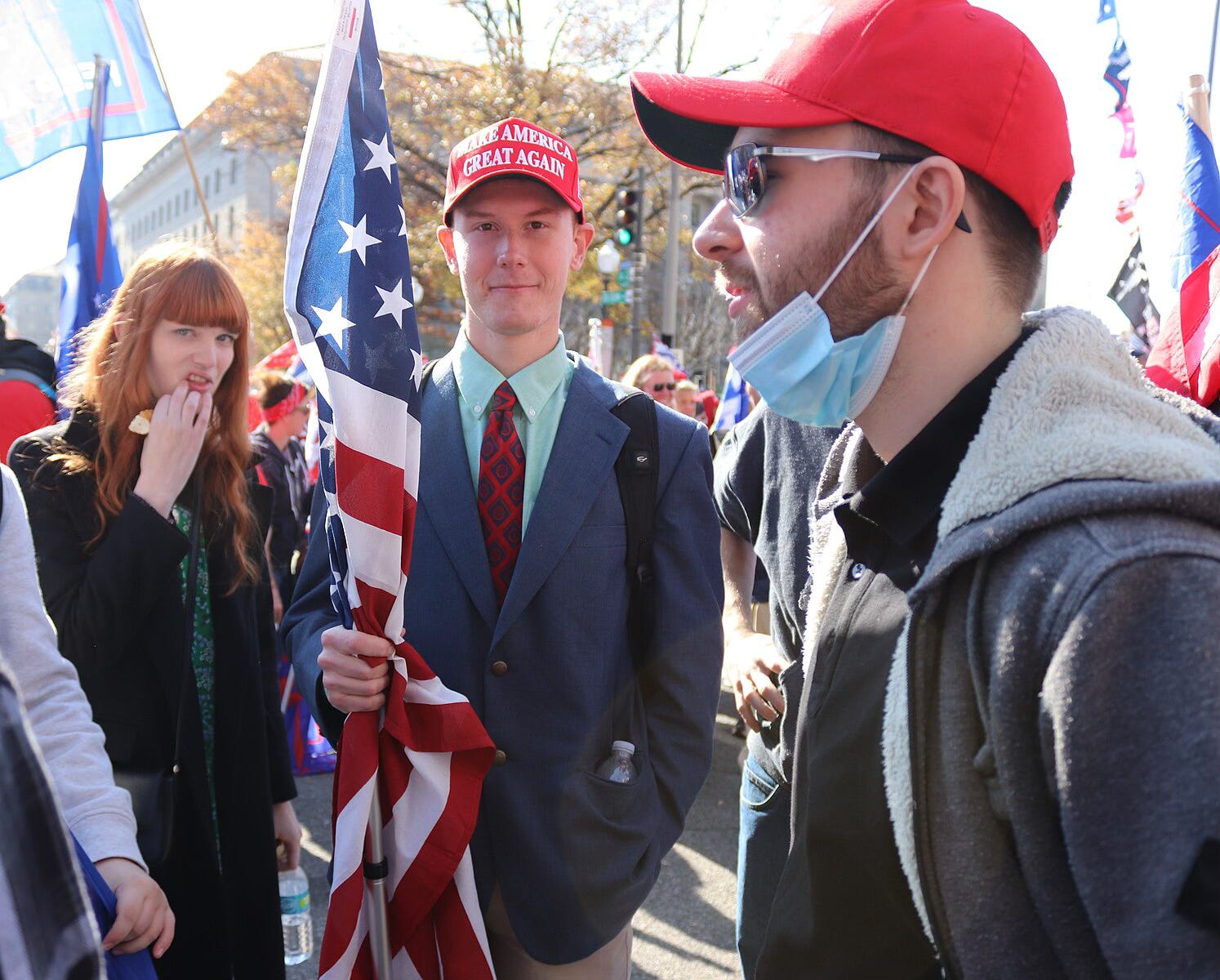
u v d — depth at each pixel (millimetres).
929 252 955
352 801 1562
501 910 1812
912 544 947
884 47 952
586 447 1919
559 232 1983
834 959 1027
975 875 824
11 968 802
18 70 2717
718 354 25672
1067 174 998
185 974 1935
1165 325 2439
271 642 2350
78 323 2791
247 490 2225
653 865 1886
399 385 1590
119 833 1397
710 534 2012
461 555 1860
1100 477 778
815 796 1036
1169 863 668
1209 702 670
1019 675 768
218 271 2059
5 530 1348
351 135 1576
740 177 1038
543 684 1816
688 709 1919
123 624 1837
